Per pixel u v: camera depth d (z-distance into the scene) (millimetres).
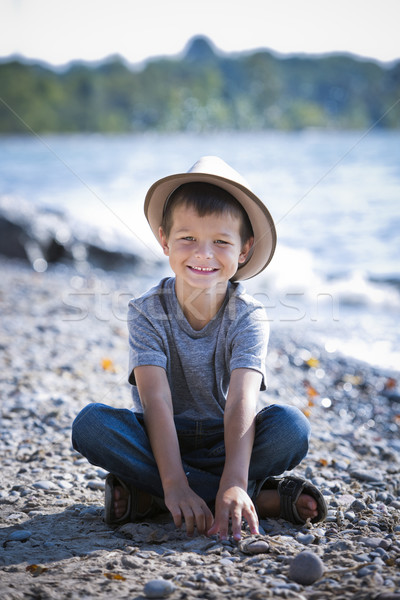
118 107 133500
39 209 13219
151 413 2391
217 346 2555
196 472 2459
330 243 12703
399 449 4066
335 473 3260
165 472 2287
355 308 8641
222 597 1757
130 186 26312
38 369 5305
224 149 57750
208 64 141125
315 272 10328
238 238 2520
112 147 70250
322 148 54062
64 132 129750
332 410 5035
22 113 125625
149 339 2523
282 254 11102
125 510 2398
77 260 12680
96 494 2824
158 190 2578
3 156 51281
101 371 5340
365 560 2006
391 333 7355
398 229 13938
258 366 2473
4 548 2184
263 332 2553
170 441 2336
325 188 22047
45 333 6723
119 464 2357
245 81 140125
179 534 2271
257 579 1887
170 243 2535
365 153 35719
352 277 10008
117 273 12273
